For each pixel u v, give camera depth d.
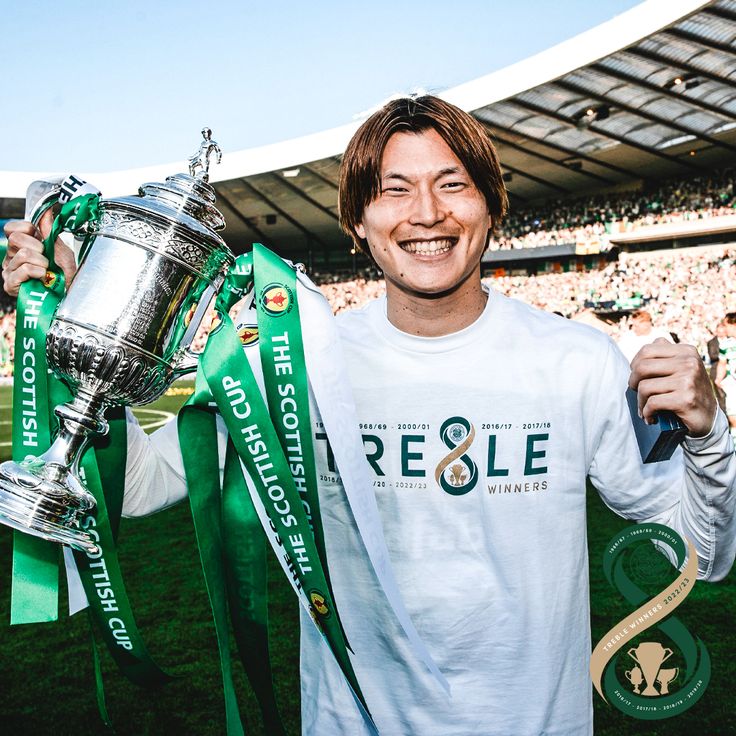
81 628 3.60
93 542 1.24
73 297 1.10
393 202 1.19
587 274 26.77
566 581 1.25
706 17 14.73
